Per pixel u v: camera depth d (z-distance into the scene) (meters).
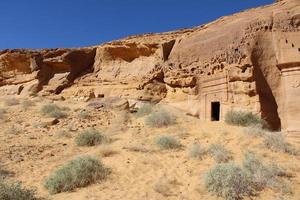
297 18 17.52
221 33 20.64
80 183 7.66
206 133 12.77
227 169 7.56
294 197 6.95
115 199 6.76
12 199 6.32
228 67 18.41
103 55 30.62
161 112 16.12
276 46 17.44
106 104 22.27
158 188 7.31
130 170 8.73
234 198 6.77
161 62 25.59
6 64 34.00
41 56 32.72
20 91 31.59
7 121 17.36
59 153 10.98
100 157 10.17
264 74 17.31
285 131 15.44
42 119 17.50
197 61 21.70
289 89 16.41
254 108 16.53
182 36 25.62
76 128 15.15
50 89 29.88
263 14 18.83
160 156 10.08
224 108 18.12
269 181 7.61
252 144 10.98
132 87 26.17
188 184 7.73
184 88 21.94
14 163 9.70
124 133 13.71
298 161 9.59
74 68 31.52
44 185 7.72
